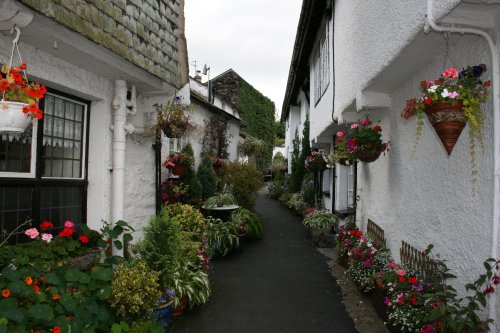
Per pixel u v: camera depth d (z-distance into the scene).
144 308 3.61
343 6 6.73
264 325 4.51
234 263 7.55
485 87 2.81
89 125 4.67
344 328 4.43
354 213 7.95
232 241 8.12
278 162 30.64
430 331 3.11
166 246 4.43
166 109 5.52
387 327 4.35
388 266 4.69
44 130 3.97
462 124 2.87
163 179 8.13
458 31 2.82
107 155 4.71
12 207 3.59
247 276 6.62
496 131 2.69
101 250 4.18
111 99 4.77
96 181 4.63
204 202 9.52
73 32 3.44
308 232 11.11
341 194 9.89
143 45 4.66
